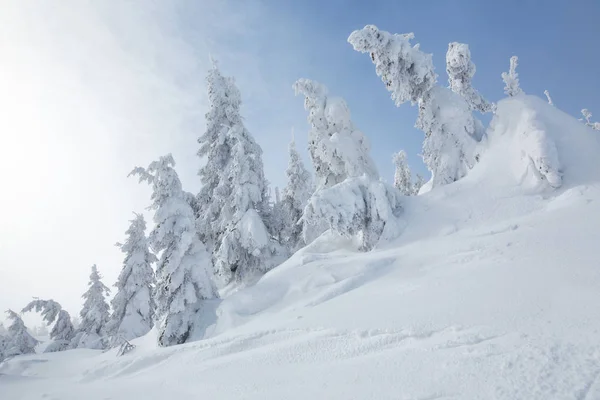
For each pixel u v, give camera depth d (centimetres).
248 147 2520
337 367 770
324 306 1256
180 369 1028
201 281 1680
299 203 3117
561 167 1673
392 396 597
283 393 704
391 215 1761
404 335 821
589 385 504
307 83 2427
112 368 1175
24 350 2698
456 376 608
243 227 2038
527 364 589
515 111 1977
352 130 2383
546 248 1145
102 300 3002
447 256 1365
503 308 823
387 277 1363
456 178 2111
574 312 728
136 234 2708
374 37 2069
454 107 2133
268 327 1171
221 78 2722
